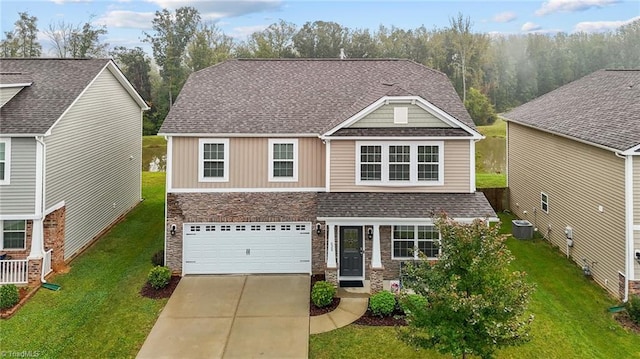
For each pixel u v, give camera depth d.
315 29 65.88
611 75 23.41
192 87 20.16
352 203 16.62
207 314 14.62
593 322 14.06
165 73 65.94
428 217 15.86
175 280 17.38
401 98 17.05
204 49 64.19
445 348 9.71
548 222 21.38
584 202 17.81
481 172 42.84
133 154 27.47
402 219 15.86
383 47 68.38
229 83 20.58
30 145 16.64
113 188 24.12
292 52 65.94
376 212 16.09
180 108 18.67
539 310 14.84
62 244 18.31
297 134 17.73
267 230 18.12
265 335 13.30
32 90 19.00
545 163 21.61
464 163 17.22
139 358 12.16
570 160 19.02
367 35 66.62
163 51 65.81
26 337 13.09
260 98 19.58
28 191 16.66
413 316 10.37
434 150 17.19
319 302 14.90
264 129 17.80
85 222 20.55
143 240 21.67
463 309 9.59
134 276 17.52
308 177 18.00
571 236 18.91
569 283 16.83
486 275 9.93
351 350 12.54
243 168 17.88
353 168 17.34
